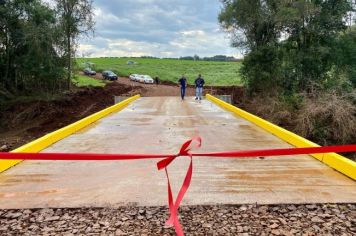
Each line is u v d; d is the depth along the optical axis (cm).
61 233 425
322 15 2739
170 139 1023
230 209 488
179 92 3825
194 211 482
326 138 1639
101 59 11594
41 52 2886
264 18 2752
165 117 1552
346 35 2841
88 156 320
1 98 2798
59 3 2948
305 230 426
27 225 447
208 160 751
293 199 521
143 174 652
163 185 588
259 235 415
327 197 529
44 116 2530
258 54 2758
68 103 2861
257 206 498
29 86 3119
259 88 2883
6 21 2852
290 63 2736
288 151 338
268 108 2247
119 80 5841
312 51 2708
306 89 2552
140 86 4516
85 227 439
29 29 2816
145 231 426
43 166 713
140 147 913
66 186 589
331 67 2741
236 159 759
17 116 2559
